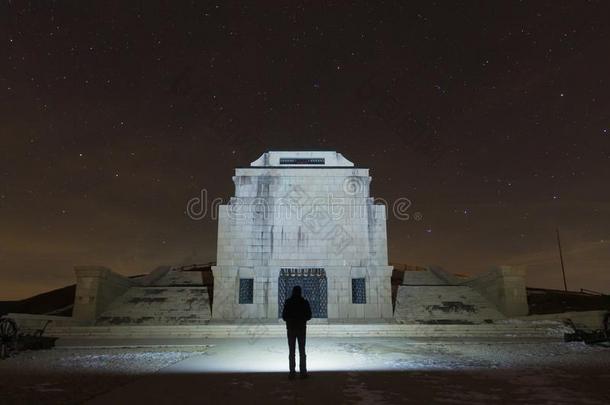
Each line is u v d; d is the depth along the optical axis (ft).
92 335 80.84
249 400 27.76
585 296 127.13
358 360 48.75
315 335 81.41
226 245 110.42
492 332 80.07
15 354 58.34
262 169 115.14
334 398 28.22
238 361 48.29
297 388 31.68
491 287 113.09
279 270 109.60
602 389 31.24
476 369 41.47
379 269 109.50
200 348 64.28
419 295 119.24
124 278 119.03
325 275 109.91
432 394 29.45
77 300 101.65
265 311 106.63
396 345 64.90
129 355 57.11
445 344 66.59
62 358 54.60
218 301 106.01
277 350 59.16
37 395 30.27
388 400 27.63
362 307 107.34
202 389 31.48
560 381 34.53
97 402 27.43
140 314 105.19
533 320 95.45
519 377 36.55
